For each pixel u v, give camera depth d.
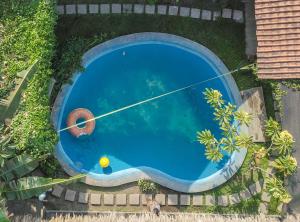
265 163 22.42
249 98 22.67
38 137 19.00
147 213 20.91
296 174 22.00
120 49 22.67
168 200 22.06
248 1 21.66
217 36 22.81
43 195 20.81
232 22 22.78
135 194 22.05
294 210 21.91
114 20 22.56
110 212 21.31
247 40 21.81
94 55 22.38
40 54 19.22
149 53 22.91
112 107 22.70
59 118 22.03
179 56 22.92
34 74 19.14
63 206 21.77
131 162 22.36
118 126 22.66
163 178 22.11
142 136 22.69
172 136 22.75
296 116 22.27
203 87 22.89
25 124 18.91
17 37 19.30
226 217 20.75
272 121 21.16
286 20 18.05
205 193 22.20
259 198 22.23
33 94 19.12
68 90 22.12
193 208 22.09
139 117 22.78
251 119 21.41
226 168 22.39
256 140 22.52
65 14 22.33
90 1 22.41
